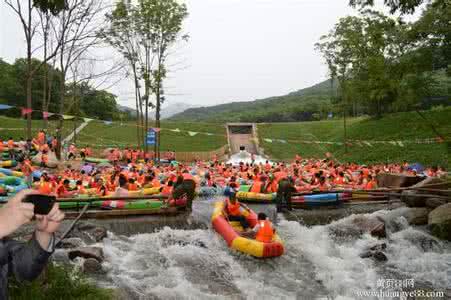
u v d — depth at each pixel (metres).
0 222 1.80
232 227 13.01
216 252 12.52
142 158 34.59
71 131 53.00
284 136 57.00
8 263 2.02
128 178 18.97
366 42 36.44
